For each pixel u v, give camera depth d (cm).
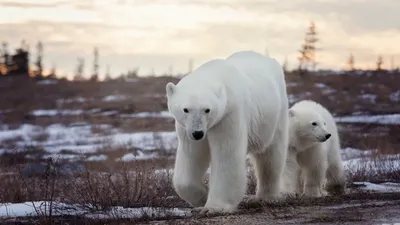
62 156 3269
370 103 5988
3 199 1606
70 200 1447
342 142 3550
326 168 1770
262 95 1376
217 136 1276
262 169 1487
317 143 1741
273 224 1123
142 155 3139
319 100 6200
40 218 1264
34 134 4775
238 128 1281
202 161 1320
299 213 1252
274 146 1473
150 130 4753
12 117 6003
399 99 6228
